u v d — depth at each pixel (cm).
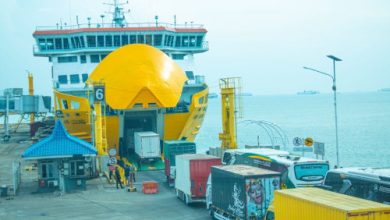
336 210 1612
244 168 2778
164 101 4769
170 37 5800
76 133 5131
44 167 3903
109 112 4941
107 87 4762
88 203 3428
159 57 5050
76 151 3822
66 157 3828
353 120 18250
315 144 3809
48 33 5547
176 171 3584
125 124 5503
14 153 6462
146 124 5556
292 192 1992
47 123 8069
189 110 5078
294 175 2866
